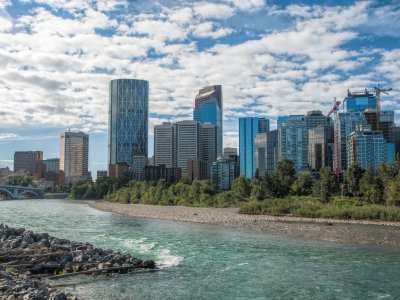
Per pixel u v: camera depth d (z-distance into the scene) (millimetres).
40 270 38844
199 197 168875
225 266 44844
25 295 26875
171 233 76625
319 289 35281
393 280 38469
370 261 48219
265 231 79062
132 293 32875
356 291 34656
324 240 66375
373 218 99812
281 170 176250
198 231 80062
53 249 44031
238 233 76250
